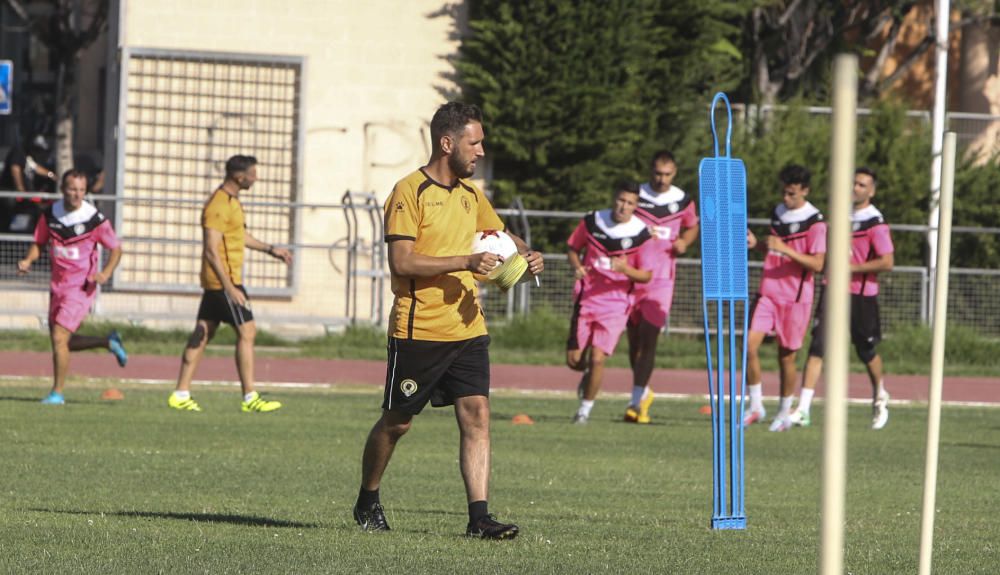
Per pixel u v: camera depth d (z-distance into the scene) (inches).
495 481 1151.6
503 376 2349.9
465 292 796.6
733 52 3117.6
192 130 2891.2
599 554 754.2
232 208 1685.5
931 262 2891.2
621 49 2923.2
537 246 2797.7
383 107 2950.3
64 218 1727.4
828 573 322.0
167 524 840.9
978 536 901.2
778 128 3021.7
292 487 1068.5
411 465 1248.8
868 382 2429.9
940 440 1642.5
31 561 687.1
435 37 2957.7
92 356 2383.1
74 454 1239.5
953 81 3993.6
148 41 2881.4
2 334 2551.7
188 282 2844.5
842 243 321.4
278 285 2815.0
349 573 666.8
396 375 796.6
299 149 2915.8
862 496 1125.1
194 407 1724.9
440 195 792.3
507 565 703.1
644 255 1702.8
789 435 1652.3
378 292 2773.1
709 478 1216.2
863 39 3636.8
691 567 717.3
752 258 2834.6
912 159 2960.1
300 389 2094.0
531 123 2896.2
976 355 2674.7
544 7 2886.3
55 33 4028.1
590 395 1723.7
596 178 2913.4
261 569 675.4
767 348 2755.9
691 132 3004.4
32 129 4761.3
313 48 2930.6
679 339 2684.5
